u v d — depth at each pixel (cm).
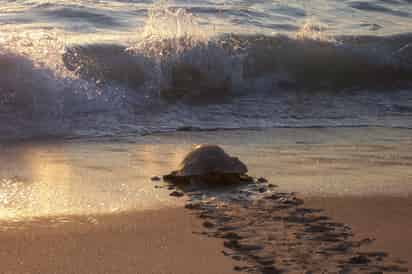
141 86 1823
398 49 2231
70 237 881
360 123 1702
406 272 745
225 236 866
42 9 2469
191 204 1016
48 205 1018
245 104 1834
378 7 3064
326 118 1744
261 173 1222
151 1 2752
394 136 1567
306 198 1059
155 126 1611
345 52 2152
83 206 1016
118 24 2334
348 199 1059
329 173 1227
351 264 764
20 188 1103
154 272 768
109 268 780
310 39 2188
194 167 1154
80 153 1362
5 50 1702
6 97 1602
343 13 2894
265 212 970
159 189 1111
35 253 824
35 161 1290
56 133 1513
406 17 2911
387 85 2083
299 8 2886
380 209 1007
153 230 907
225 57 1977
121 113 1670
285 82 2017
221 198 1052
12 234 886
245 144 1460
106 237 883
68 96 1650
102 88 1761
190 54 1947
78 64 1825
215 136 1534
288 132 1591
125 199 1052
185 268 776
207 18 2542
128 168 1252
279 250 808
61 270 774
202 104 1812
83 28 2250
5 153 1344
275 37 2173
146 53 1912
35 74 1652
